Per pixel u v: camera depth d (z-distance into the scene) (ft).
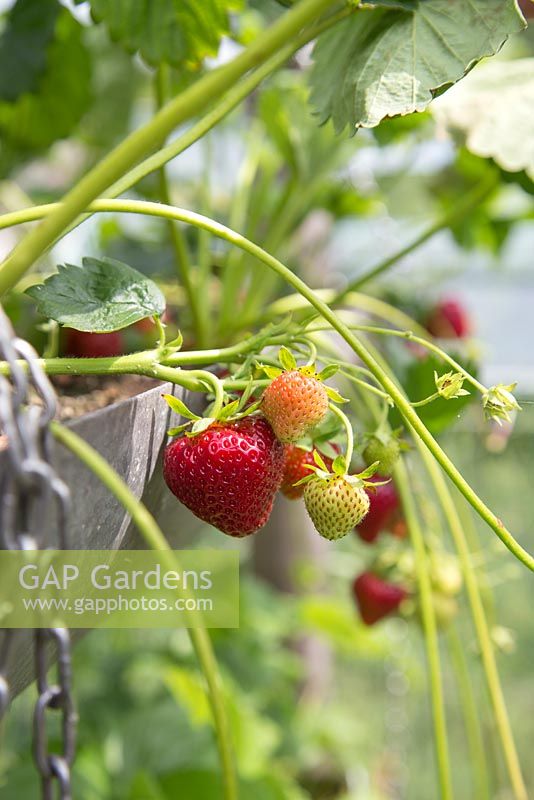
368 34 1.51
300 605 3.48
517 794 1.71
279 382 1.32
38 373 1.06
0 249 2.64
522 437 4.26
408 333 1.40
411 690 4.55
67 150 3.73
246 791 2.79
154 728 3.07
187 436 1.33
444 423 1.96
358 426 1.93
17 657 1.18
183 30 1.84
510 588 5.03
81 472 1.15
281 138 2.33
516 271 4.82
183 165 3.44
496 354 4.81
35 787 2.38
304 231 2.89
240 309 2.23
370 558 2.37
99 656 3.69
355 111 1.46
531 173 1.71
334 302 2.11
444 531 3.12
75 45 2.47
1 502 1.05
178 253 2.07
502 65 1.86
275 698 3.76
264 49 1.17
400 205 3.20
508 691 5.03
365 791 3.90
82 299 1.42
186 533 1.82
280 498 2.61
